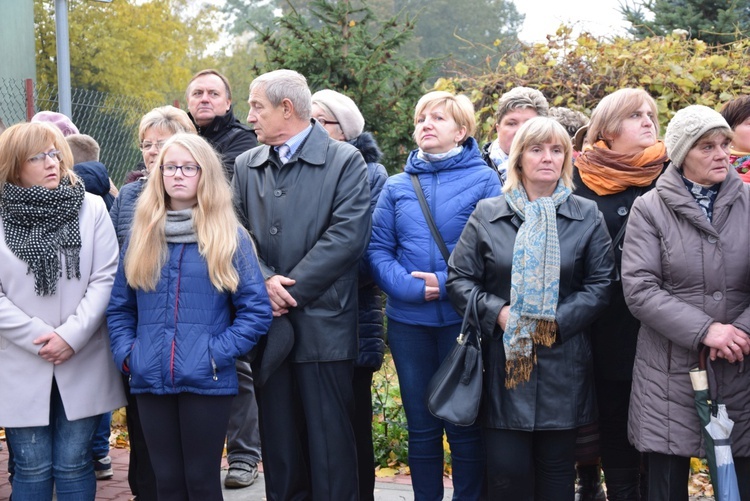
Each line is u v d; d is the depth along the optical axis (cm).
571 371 357
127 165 903
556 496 363
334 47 816
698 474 491
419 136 403
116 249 389
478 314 360
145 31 2486
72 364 375
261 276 365
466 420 353
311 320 373
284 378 379
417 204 399
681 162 347
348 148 386
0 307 365
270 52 841
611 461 404
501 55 723
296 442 384
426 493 402
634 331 389
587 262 361
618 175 388
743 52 697
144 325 358
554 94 669
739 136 403
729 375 338
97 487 489
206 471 356
